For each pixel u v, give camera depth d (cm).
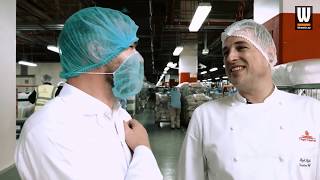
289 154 133
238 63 140
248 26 140
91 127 90
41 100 539
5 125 464
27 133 83
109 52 97
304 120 139
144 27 846
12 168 464
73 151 83
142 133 103
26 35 1298
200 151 151
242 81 141
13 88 492
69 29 100
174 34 1300
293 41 290
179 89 1078
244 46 139
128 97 107
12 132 487
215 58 2191
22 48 1662
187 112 959
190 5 812
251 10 796
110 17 101
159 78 3762
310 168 133
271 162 133
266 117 140
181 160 157
